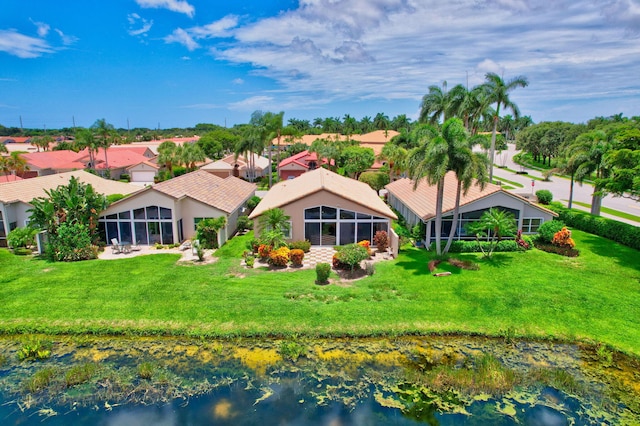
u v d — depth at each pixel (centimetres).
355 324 1894
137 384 1527
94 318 1945
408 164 2702
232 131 14450
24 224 3266
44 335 1848
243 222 3700
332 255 2889
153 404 1425
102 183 4316
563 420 1369
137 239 3238
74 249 2792
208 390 1498
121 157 8175
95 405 1420
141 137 17350
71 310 2019
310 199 3003
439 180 2555
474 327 1888
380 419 1363
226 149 11356
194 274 2492
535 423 1352
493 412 1404
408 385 1534
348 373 1599
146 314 1981
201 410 1397
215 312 1994
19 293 2202
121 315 1973
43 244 2964
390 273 2495
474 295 2175
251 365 1644
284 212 3025
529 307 2056
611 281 2364
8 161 5544
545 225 3053
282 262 2616
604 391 1511
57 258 2769
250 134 6159
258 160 8062
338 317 1948
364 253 2464
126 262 2738
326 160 7619
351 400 1451
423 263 2678
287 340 1806
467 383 1527
